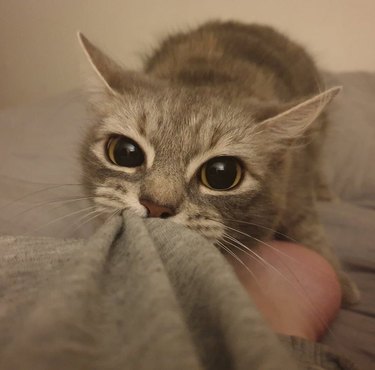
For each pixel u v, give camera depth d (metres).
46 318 0.06
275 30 0.29
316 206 0.21
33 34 0.36
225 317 0.07
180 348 0.06
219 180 0.14
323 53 0.33
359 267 0.19
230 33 0.25
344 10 0.32
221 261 0.08
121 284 0.08
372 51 0.33
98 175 0.15
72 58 0.36
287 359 0.06
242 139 0.15
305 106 0.15
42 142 0.25
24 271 0.09
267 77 0.21
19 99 0.39
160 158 0.14
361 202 0.23
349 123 0.27
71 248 0.10
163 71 0.20
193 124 0.14
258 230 0.16
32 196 0.20
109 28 0.35
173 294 0.07
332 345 0.15
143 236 0.09
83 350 0.06
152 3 0.34
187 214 0.13
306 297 0.15
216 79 0.19
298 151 0.19
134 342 0.06
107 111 0.16
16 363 0.05
